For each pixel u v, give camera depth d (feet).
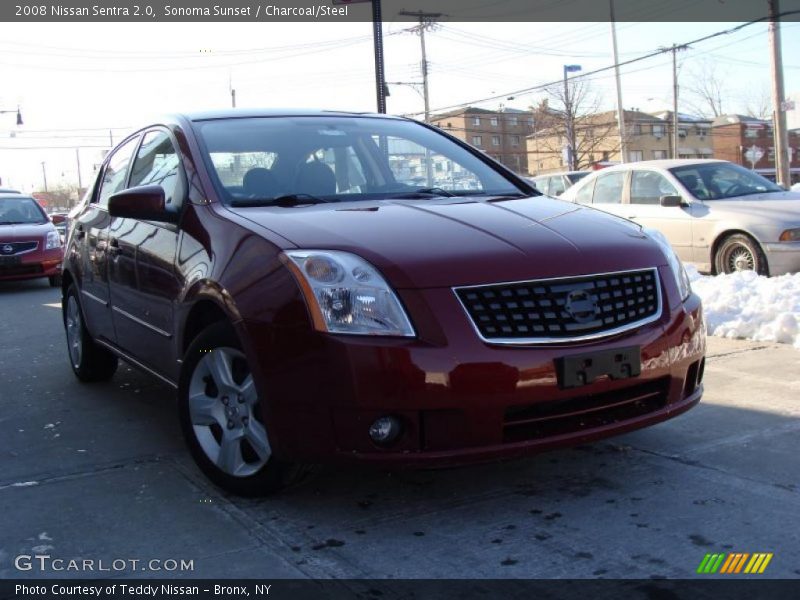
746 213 30.60
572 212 13.00
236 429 11.57
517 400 10.05
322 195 13.61
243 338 10.77
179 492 12.07
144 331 14.48
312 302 10.16
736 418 14.96
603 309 10.82
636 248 11.71
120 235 15.74
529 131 297.33
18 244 43.42
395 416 9.95
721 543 9.99
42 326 29.40
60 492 12.23
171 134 15.03
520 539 10.25
